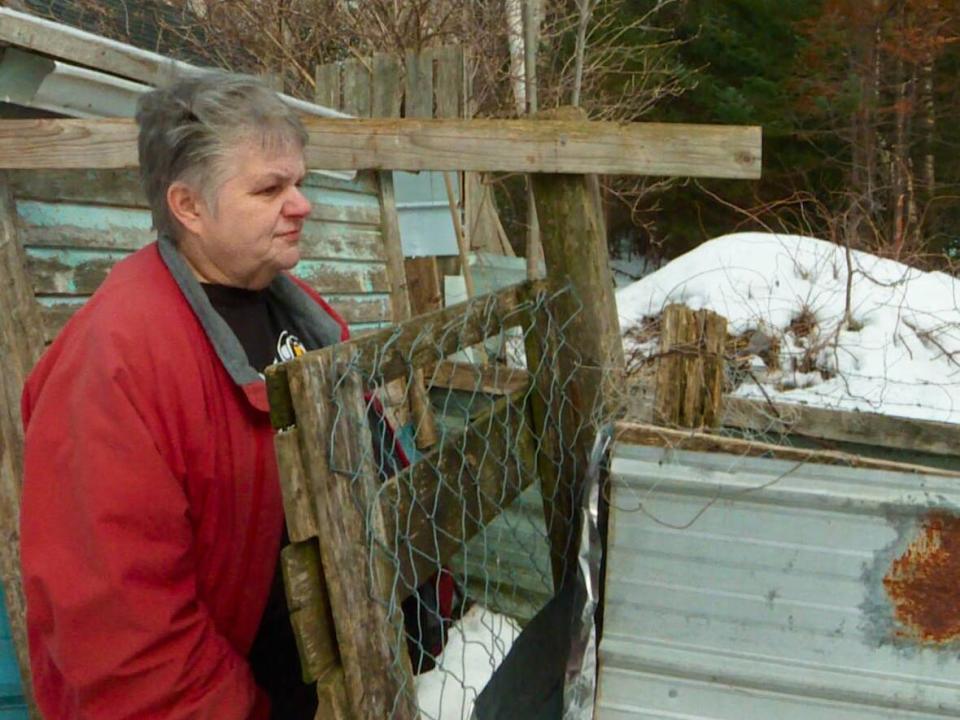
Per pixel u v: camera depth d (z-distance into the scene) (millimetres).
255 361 1484
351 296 3961
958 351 4199
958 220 11086
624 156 1864
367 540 1331
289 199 1390
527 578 2711
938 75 11422
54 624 1195
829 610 1400
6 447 2240
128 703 1209
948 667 1360
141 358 1242
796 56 11266
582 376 1957
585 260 1944
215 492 1321
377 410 1643
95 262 2559
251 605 1424
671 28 10398
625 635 1482
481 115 8195
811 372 4258
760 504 1410
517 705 1776
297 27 8117
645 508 1458
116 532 1183
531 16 8211
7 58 2355
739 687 1447
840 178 11516
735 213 11891
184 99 1304
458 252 6559
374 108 6641
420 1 7504
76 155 2283
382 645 1361
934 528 1346
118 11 7820
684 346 1795
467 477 1670
